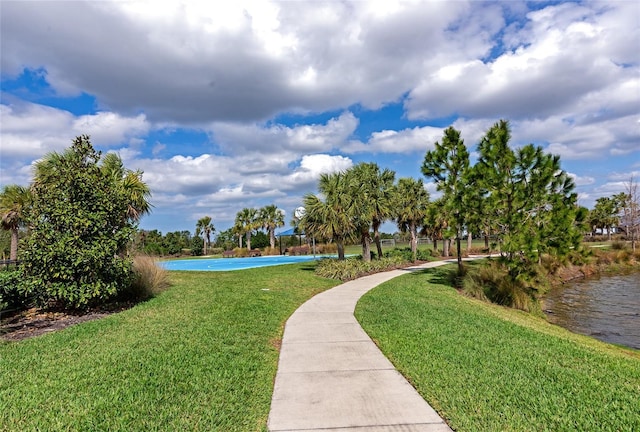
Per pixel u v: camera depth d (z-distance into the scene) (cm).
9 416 378
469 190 1474
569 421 380
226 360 549
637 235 3962
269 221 5234
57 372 492
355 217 1991
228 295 1108
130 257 998
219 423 374
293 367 537
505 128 1421
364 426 367
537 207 1356
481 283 1458
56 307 917
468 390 453
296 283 1454
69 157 1032
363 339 687
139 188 1459
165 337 654
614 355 705
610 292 1900
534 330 841
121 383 459
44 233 835
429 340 672
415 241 2884
